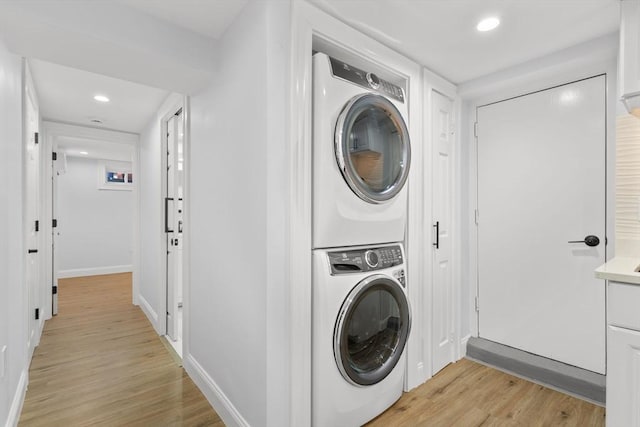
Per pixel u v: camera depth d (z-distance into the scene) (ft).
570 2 5.07
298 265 4.74
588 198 6.86
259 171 4.76
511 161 7.96
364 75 5.52
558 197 7.25
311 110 4.90
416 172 6.77
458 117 8.20
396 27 5.69
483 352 7.98
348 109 5.00
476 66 7.22
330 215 4.95
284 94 4.72
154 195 10.77
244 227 5.18
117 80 8.09
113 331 10.30
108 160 19.53
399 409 6.09
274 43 4.60
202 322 6.88
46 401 6.49
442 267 7.72
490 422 5.75
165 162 9.94
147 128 11.65
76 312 12.17
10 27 4.52
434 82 7.37
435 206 7.45
